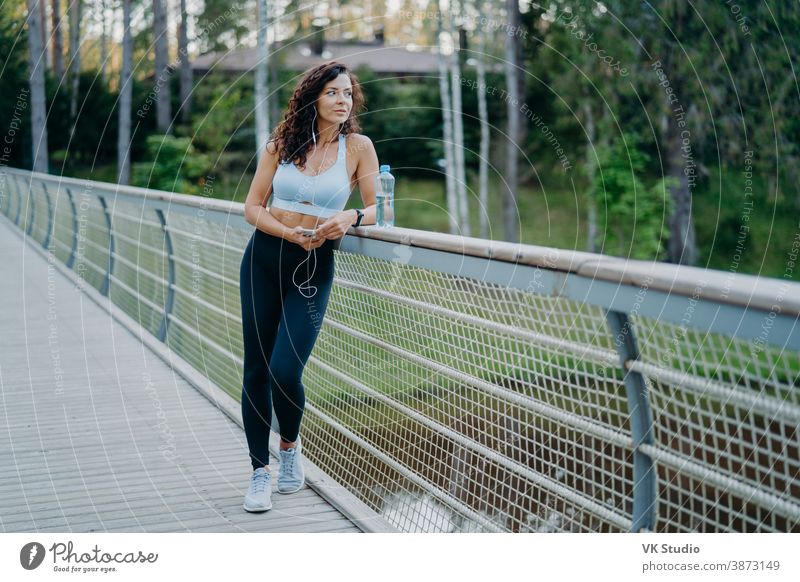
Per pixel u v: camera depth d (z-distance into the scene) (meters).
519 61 17.05
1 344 4.30
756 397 1.21
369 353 2.38
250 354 2.20
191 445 2.76
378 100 20.08
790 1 13.45
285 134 2.16
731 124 13.97
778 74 13.62
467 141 18.55
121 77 19.36
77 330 4.70
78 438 2.81
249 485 2.38
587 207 15.94
